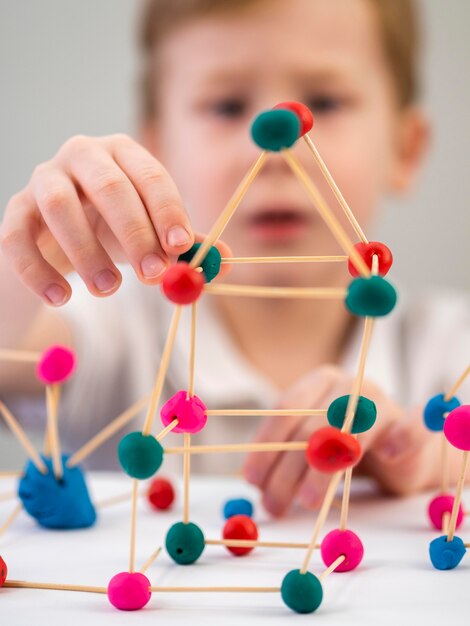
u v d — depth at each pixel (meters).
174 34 1.13
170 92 1.17
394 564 0.41
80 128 1.45
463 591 0.37
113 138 0.50
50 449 0.51
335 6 1.07
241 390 1.07
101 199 0.45
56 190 0.47
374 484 0.61
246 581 0.39
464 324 1.26
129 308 1.19
